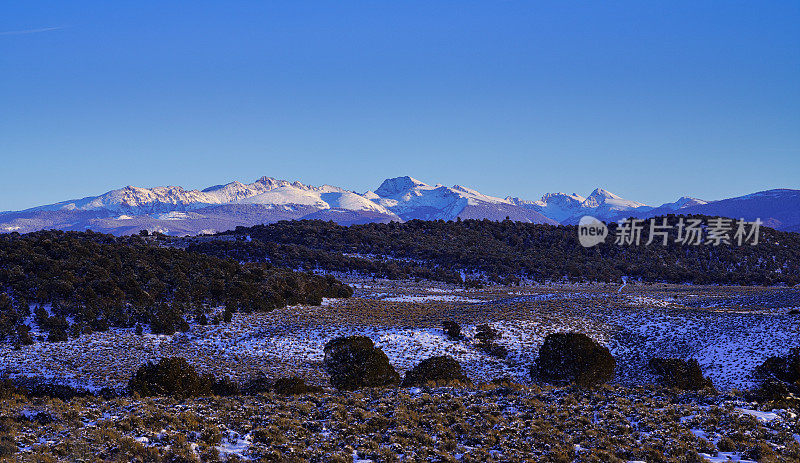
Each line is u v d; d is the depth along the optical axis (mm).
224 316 73750
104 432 22266
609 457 21281
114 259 89625
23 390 39969
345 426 24516
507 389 31703
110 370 53281
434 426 24781
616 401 28656
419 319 82812
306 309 83750
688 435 23625
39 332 62438
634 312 83812
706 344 67062
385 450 21625
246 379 52250
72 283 75562
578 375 42344
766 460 20938
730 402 28328
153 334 65812
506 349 68375
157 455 20312
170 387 36281
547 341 44500
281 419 24953
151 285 80688
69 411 25406
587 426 25000
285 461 20609
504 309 87188
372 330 73312
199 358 59156
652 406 28016
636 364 63812
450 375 42656
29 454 19781
